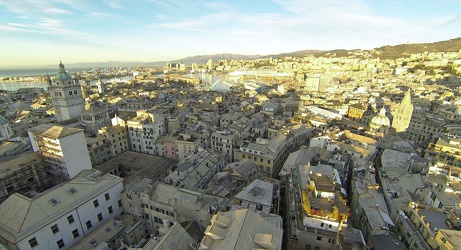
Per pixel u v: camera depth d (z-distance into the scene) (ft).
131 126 435.53
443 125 491.31
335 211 179.01
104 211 237.04
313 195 201.26
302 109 634.02
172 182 273.54
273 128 474.49
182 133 424.87
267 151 357.41
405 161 309.22
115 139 419.74
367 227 198.59
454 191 220.02
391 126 492.54
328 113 588.91
